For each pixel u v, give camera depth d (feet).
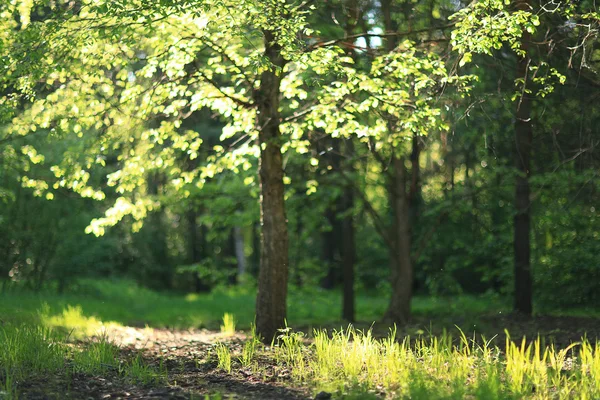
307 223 67.77
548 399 22.90
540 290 62.34
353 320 63.10
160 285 128.16
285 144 38.96
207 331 50.26
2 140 40.70
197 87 41.50
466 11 33.24
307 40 42.52
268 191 40.50
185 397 23.77
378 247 97.04
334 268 120.16
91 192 40.32
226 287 89.76
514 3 37.14
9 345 28.55
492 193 58.34
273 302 40.01
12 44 34.60
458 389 22.58
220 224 63.31
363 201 59.06
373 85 35.45
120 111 38.65
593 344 38.17
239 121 39.27
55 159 63.00
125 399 23.22
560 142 45.70
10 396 21.93
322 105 36.99
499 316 53.01
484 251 65.67
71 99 38.42
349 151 55.57
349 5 45.19
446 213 58.70
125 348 35.17
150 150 43.75
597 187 47.44
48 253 79.66
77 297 75.77
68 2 36.68
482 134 46.65
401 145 50.80
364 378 25.75
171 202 58.80
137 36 36.06
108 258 95.30
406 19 45.29
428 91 38.81
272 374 27.81
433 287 74.23
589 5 37.11
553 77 40.93
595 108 40.81
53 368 27.35
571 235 58.54
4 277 78.38
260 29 36.60
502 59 45.73
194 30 36.37
